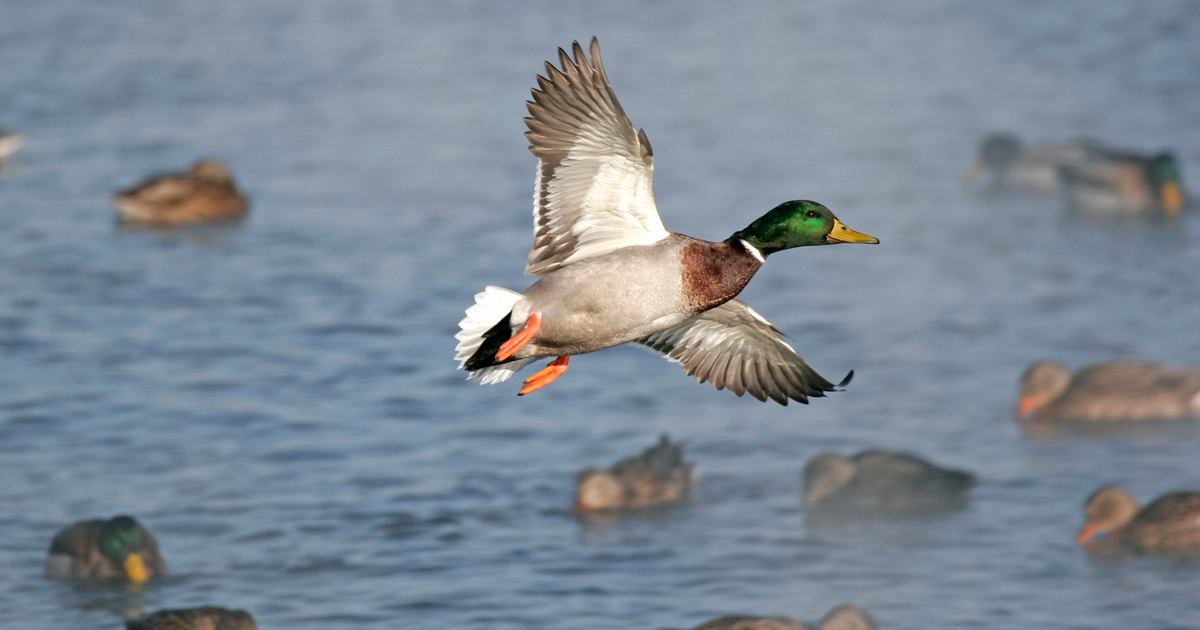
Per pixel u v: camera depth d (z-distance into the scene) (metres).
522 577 14.67
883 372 21.11
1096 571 15.02
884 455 17.28
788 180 31.84
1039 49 49.22
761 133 36.84
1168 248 28.09
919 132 37.72
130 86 42.38
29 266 25.31
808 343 22.06
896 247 27.75
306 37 50.53
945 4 59.22
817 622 13.62
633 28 51.94
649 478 17.02
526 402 19.89
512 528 15.98
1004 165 33.47
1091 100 41.66
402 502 16.48
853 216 29.88
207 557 15.10
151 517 15.90
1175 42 49.44
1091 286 25.33
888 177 33.16
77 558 14.85
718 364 9.16
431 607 13.93
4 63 45.66
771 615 13.65
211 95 41.25
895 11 57.09
